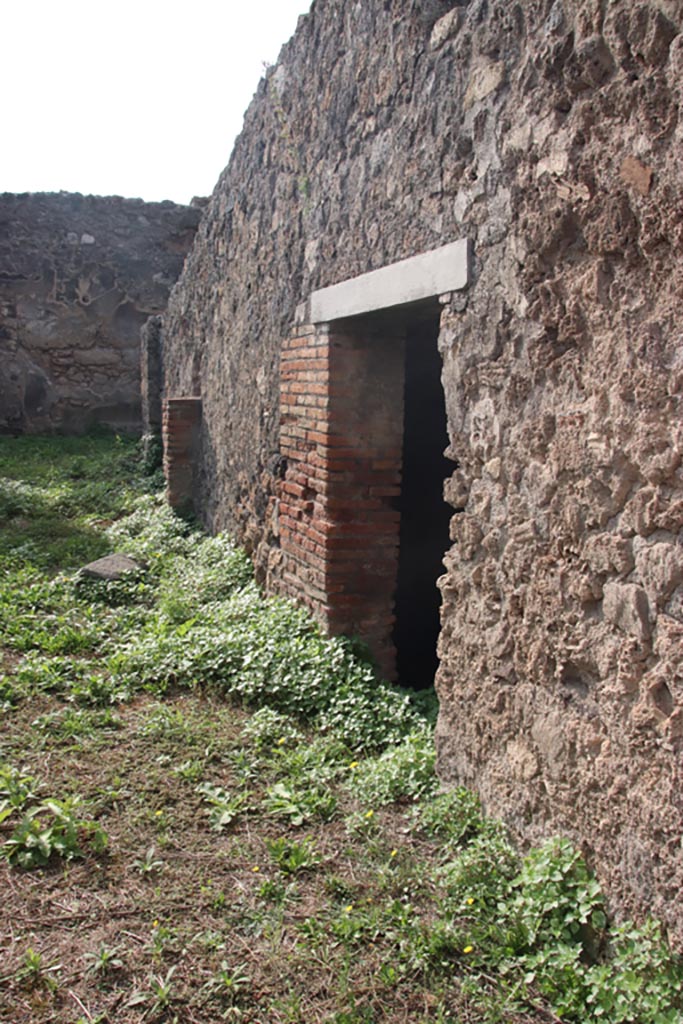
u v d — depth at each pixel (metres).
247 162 6.78
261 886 2.98
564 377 2.78
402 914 2.81
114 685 4.81
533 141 2.88
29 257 16.14
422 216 3.74
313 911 2.88
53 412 16.61
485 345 3.21
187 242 17.02
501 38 3.07
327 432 4.93
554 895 2.67
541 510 2.89
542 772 2.90
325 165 4.96
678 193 2.27
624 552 2.51
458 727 3.45
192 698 4.73
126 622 6.04
